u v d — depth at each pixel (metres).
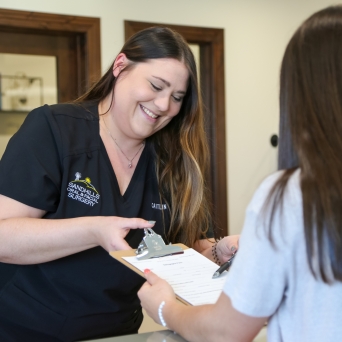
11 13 2.79
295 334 0.74
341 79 0.70
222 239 1.45
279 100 0.78
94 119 1.43
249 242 0.73
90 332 1.35
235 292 0.74
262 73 3.54
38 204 1.29
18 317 1.33
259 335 0.93
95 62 3.00
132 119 1.38
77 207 1.35
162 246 1.15
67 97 3.10
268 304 0.73
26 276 1.34
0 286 1.36
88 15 3.00
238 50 3.46
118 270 1.36
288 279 0.73
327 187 0.68
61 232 1.21
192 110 1.49
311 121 0.71
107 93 1.46
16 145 1.30
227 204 3.43
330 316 0.72
